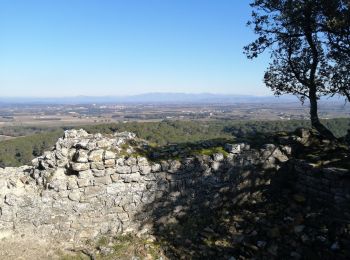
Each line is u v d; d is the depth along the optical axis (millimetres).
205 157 12688
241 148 13266
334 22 13523
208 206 12727
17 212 10180
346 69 16016
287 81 18000
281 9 15594
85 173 10938
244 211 12523
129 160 11469
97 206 11117
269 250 10250
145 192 11758
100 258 10328
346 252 9461
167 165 11992
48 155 11109
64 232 10711
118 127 41594
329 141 14641
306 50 17141
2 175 10906
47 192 10531
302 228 10836
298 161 13242
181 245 11008
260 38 16750
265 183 13594
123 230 11469
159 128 43812
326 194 11875
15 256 9828
